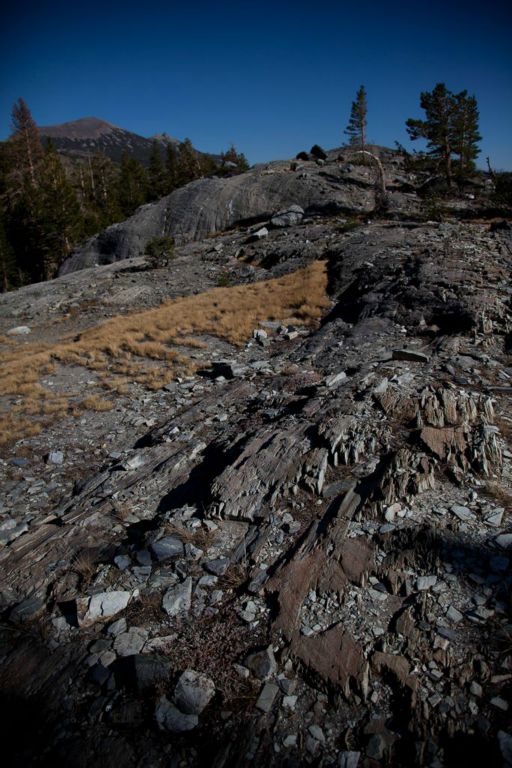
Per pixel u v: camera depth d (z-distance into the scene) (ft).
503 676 12.09
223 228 157.28
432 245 70.59
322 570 16.55
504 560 15.49
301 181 163.73
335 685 12.66
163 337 62.23
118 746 12.07
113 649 14.99
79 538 21.45
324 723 11.92
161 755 11.71
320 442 23.54
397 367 33.60
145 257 133.08
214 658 14.20
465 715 11.35
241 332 60.39
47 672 14.64
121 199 260.62
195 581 17.53
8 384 49.73
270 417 30.94
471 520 17.54
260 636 14.65
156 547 19.29
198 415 35.81
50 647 15.64
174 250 135.85
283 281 83.71
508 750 10.32
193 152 262.26
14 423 39.68
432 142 158.30
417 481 19.57
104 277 118.21
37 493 29.01
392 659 13.01
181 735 12.12
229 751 11.55
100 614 16.39
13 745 12.48
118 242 161.17
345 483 20.93
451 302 45.01
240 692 13.00
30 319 95.30
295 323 61.77
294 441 24.16
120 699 13.35
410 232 86.69
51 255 192.34
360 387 30.01
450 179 160.56
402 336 43.39
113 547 20.43
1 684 14.44
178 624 15.78
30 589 18.58
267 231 128.57
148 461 29.14
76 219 194.59
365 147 222.69
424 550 16.43
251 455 23.90
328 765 10.94
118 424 38.60
